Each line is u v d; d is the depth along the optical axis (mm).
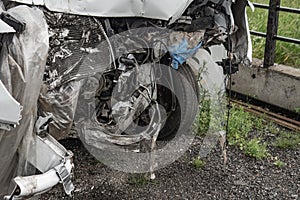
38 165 3119
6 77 2912
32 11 3242
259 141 5098
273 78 5793
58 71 3543
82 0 3584
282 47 6438
